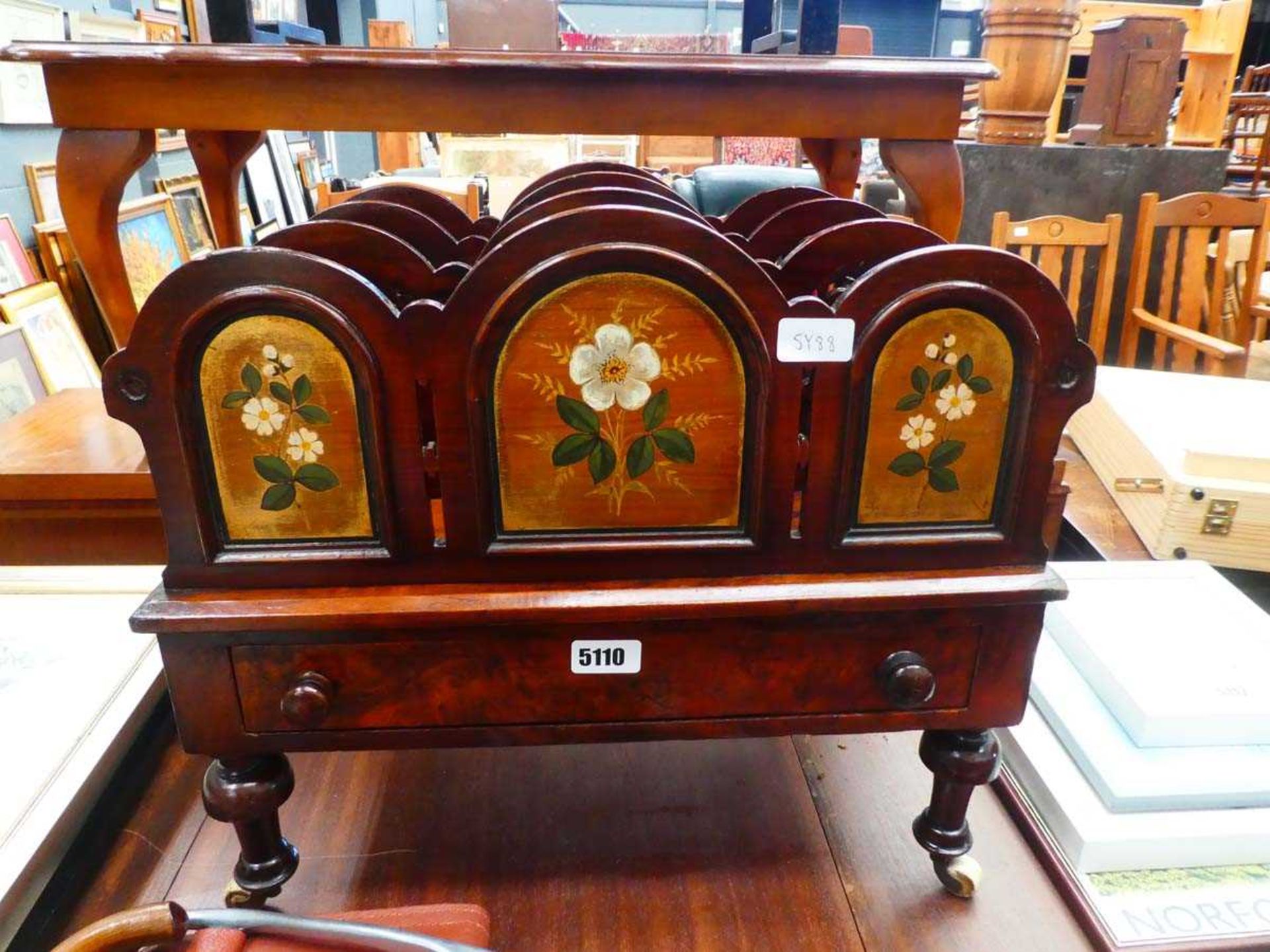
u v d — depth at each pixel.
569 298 0.57
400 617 0.61
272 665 0.63
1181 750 0.81
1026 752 0.85
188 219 2.12
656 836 0.83
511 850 0.81
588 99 0.88
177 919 0.60
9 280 1.46
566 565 0.64
